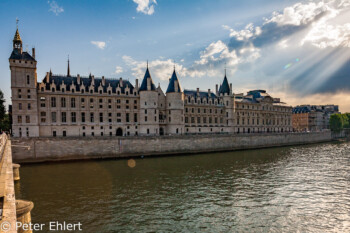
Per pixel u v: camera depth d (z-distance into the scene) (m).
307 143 133.50
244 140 105.25
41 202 33.94
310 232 26.47
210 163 66.50
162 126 103.62
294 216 30.33
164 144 83.88
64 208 31.86
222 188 41.50
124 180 46.28
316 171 55.66
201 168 58.81
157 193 38.53
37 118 77.62
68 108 83.38
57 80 85.50
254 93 151.50
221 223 28.22
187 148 88.56
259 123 138.75
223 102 124.94
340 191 40.22
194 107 113.62
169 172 53.81
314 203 34.69
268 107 144.25
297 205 33.91
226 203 34.41
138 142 79.25
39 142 66.56
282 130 154.00
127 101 95.00
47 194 37.38
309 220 29.25
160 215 30.17
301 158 76.50
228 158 76.88
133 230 26.28
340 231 26.72
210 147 94.56
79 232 25.58
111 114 91.31
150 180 46.41
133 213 30.64
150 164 64.69
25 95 76.06
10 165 28.19
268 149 105.25
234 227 27.27
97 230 26.09
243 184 44.06
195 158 77.00
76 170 55.97
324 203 34.72
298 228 27.27
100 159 73.06
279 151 97.06
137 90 97.62
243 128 130.25
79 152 71.00
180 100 103.06
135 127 95.81
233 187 42.12
